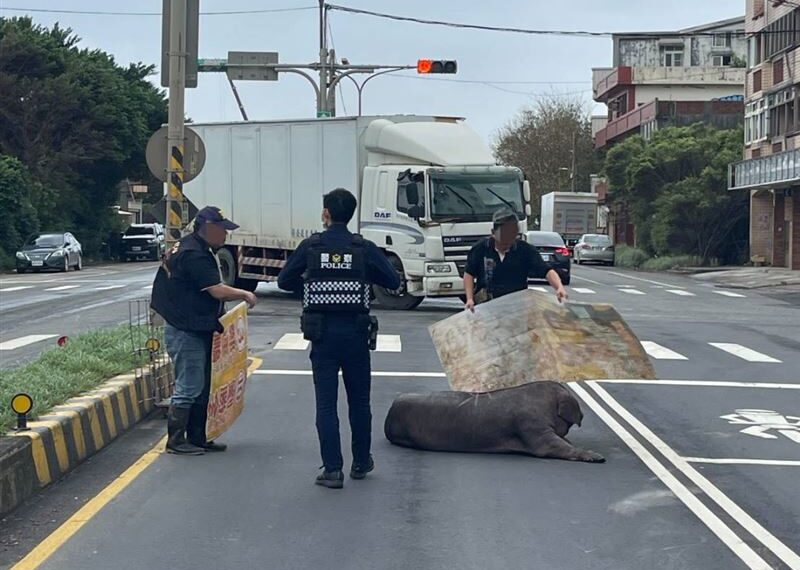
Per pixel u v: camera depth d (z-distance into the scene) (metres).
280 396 12.44
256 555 6.67
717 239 54.84
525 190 23.00
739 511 7.77
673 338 19.41
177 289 9.27
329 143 23.88
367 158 23.52
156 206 13.96
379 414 11.38
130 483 8.39
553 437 9.39
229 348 9.62
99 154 56.03
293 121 24.64
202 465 9.02
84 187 59.06
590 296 31.39
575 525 7.37
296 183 24.64
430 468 9.01
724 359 16.47
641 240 59.28
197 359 9.35
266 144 25.30
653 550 6.82
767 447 10.00
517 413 9.48
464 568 6.45
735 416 11.55
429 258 22.22
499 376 9.66
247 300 9.34
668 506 7.89
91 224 60.38
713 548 6.88
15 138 54.03
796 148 42.38
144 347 11.68
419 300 23.50
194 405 9.45
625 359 9.48
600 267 57.69
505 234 9.91
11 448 7.73
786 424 11.12
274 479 8.57
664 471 8.98
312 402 12.04
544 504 7.91
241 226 26.03
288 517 7.52
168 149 13.78
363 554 6.71
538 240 36.88
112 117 56.25
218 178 26.48
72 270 46.19
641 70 80.62
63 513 7.59
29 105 53.44
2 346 17.05
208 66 35.38
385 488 8.33
